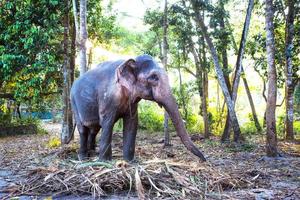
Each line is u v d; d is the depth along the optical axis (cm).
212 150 1136
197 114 2234
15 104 1973
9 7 1311
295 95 1878
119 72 690
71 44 1368
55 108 2464
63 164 663
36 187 598
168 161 636
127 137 746
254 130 1789
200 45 1521
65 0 1266
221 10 1351
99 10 1506
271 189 616
